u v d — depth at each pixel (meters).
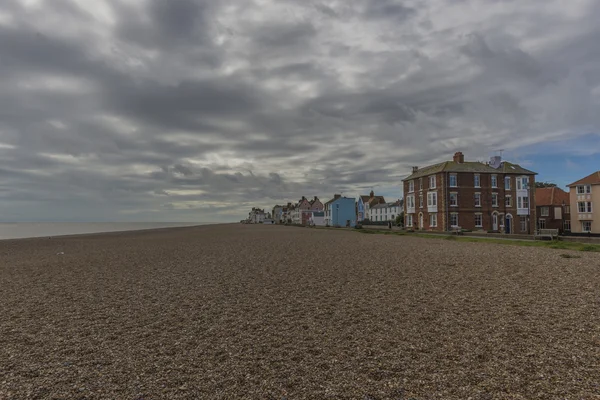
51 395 4.64
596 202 49.97
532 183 53.59
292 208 150.62
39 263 18.83
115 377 5.15
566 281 11.38
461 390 4.59
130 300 9.95
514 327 7.02
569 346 5.98
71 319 8.19
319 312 8.43
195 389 4.76
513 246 23.58
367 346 6.22
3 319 8.25
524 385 4.68
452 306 8.70
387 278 12.55
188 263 17.52
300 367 5.41
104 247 29.02
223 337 6.82
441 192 50.81
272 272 14.30
